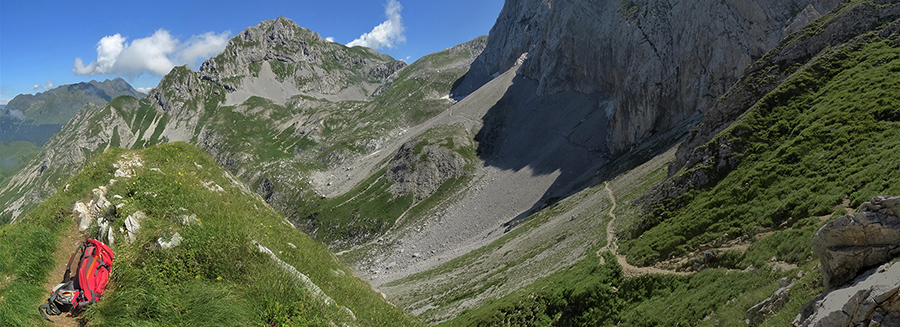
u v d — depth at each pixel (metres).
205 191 17.17
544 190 149.12
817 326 12.66
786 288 18.94
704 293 26.69
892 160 27.64
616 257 44.53
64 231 12.95
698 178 49.41
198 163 21.61
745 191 39.59
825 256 15.06
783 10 104.25
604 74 182.88
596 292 38.16
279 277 12.20
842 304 12.37
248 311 10.41
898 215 13.66
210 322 9.62
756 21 108.56
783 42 62.69
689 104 123.75
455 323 49.50
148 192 14.26
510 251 86.75
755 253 27.69
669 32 135.12
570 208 100.88
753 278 24.52
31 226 12.34
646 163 103.44
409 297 79.50
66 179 16.14
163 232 12.35
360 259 146.88
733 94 61.44
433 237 143.88
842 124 38.78
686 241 38.69
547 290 44.38
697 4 124.25
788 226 30.09
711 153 50.91
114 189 14.47
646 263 39.31
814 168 35.41
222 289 10.76
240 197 20.84
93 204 13.91
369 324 14.50
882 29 51.91
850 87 44.16
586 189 114.19
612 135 153.00
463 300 63.97
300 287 12.33
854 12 56.16
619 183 98.88
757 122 49.47
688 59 124.75
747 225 33.72
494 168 185.50
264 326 10.37
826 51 55.28
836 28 56.81
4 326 8.28
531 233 94.62
